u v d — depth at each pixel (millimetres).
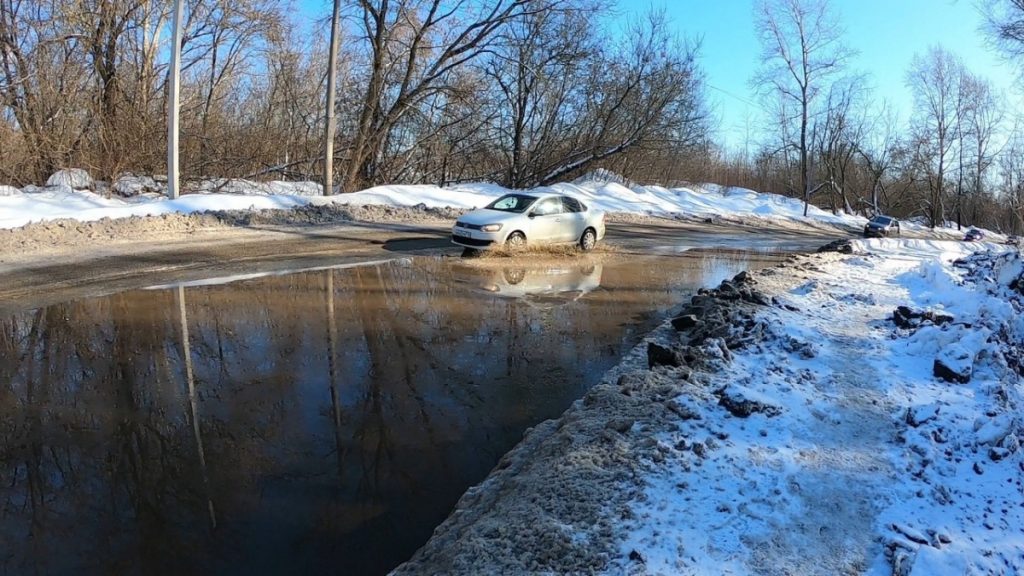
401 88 24891
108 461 4469
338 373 6312
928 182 58781
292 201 17453
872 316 8453
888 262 14102
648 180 40281
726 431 4621
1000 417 4898
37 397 5426
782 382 5684
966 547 3439
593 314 9070
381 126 24859
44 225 11953
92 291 8758
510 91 28844
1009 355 6590
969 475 4277
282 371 6277
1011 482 4215
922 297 9711
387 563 3500
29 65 18531
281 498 4105
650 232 21375
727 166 58438
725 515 3607
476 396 5922
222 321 7750
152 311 8008
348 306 8766
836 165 57031
